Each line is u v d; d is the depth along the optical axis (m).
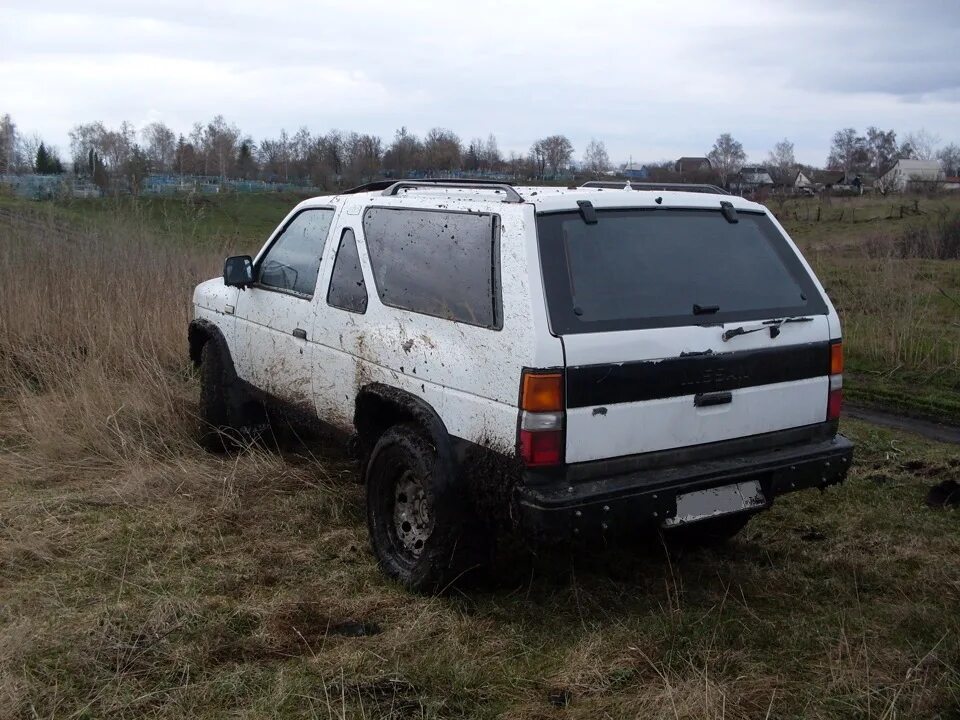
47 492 5.15
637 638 3.47
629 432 3.44
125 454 5.75
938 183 43.50
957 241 17.55
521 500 3.30
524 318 3.35
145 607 3.68
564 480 3.35
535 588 3.97
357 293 4.43
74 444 5.86
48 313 8.31
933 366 8.45
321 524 4.71
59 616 3.58
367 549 4.37
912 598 3.92
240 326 5.58
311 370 4.78
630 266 3.62
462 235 3.78
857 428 6.83
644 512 3.41
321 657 3.32
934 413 7.27
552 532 3.26
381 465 4.08
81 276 8.89
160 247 10.16
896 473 5.75
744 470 3.63
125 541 4.41
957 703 3.01
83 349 7.91
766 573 4.16
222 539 4.47
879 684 3.15
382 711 2.98
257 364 5.40
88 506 4.87
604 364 3.37
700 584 4.07
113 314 8.26
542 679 3.23
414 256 4.07
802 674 3.26
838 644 3.43
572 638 3.54
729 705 3.02
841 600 3.89
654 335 3.48
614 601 3.84
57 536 4.41
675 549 4.48
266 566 4.18
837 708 3.01
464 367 3.60
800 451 3.86
